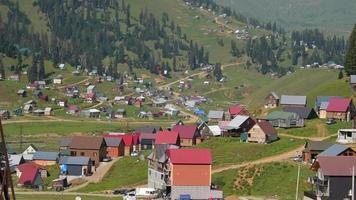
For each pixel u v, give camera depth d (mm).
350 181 141875
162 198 176625
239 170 187125
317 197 146750
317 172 152125
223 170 192000
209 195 174000
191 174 177125
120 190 186125
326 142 195750
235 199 166750
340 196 141750
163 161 184250
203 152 180375
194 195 176625
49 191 195625
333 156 148250
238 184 179625
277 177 178000
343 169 142625
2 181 53438
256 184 177375
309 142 196500
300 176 173625
